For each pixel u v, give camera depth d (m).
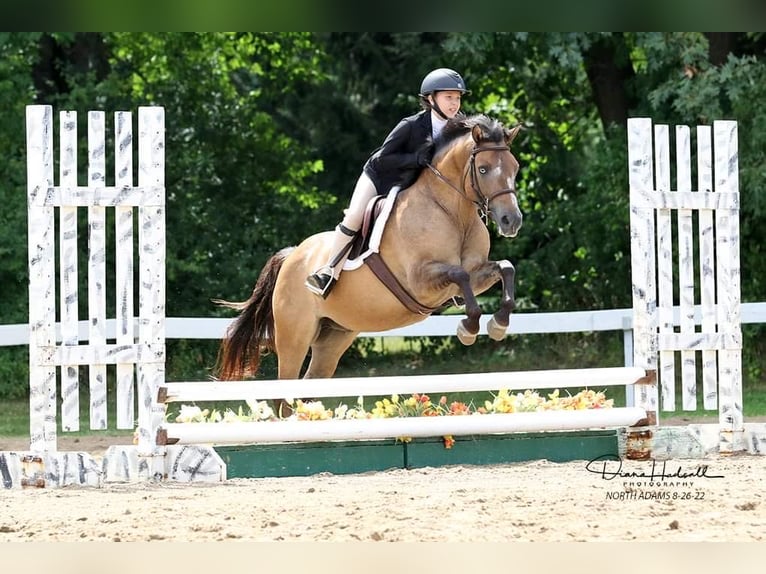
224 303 12.70
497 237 26.42
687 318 11.52
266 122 27.08
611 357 24.06
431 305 11.05
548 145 27.56
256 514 8.05
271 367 20.42
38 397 10.19
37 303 10.16
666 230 11.40
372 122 28.38
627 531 7.22
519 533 7.19
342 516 7.87
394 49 26.73
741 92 21.25
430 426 10.38
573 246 25.62
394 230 10.88
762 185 21.36
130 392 10.31
